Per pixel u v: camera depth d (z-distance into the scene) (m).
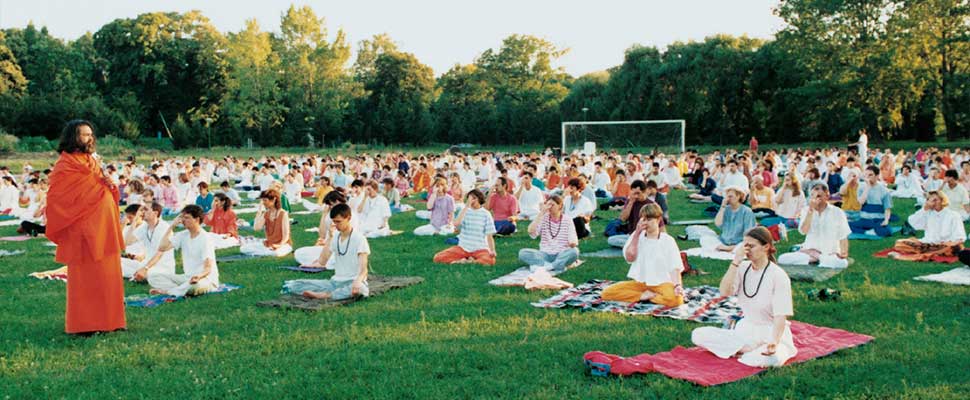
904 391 5.23
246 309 8.09
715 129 57.28
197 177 23.78
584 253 11.94
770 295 5.95
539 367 5.93
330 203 11.91
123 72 76.62
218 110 76.06
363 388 5.52
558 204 10.58
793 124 54.84
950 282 8.86
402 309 7.98
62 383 5.75
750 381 5.49
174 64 77.50
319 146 69.69
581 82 74.12
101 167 7.27
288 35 70.06
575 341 6.62
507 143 72.62
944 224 10.69
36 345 6.79
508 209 14.26
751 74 56.09
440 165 31.25
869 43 46.22
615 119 60.03
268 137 68.56
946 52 46.25
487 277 9.93
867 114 48.38
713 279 9.48
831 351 6.16
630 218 12.96
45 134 64.88
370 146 68.31
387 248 12.80
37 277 10.13
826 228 10.48
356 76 85.50
